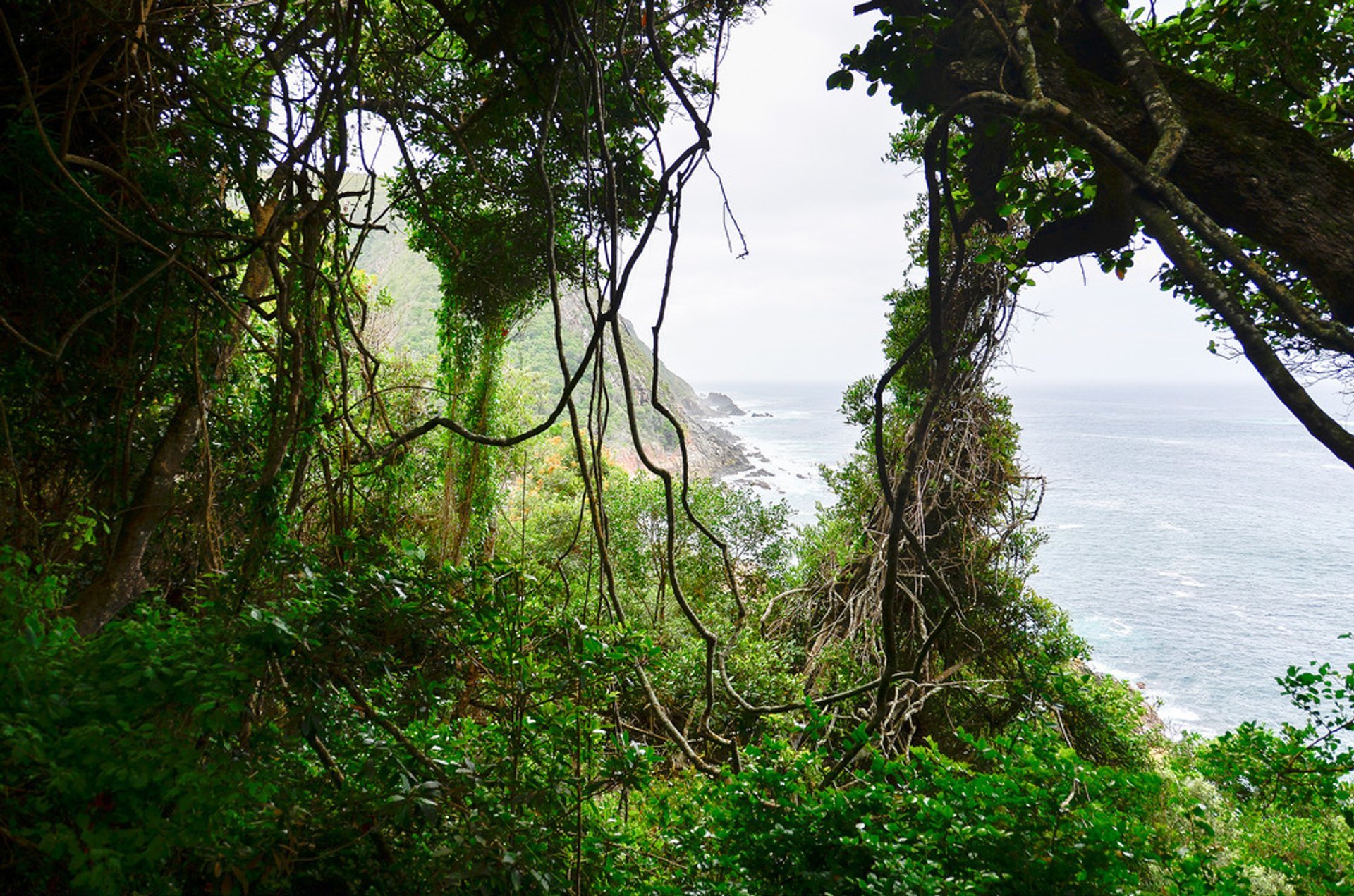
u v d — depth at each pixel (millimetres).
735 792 3088
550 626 2607
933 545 8477
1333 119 3500
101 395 4180
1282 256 2246
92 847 1555
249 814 2180
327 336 3326
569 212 6492
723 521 11672
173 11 3576
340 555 2650
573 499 11906
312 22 3246
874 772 3229
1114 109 2391
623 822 3293
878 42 2596
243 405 5188
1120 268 3477
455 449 9602
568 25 2189
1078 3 2383
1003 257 3121
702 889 2898
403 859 2529
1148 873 3580
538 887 2379
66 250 3668
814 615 9258
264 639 1948
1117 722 7543
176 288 3889
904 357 2035
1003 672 8008
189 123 3846
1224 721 19781
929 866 2781
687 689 6523
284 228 2791
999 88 2414
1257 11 3279
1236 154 2242
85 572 4398
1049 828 2756
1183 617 28250
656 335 2146
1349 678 5211
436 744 2721
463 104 5301
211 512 3520
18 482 3473
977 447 8492
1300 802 5449
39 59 3602
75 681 1794
